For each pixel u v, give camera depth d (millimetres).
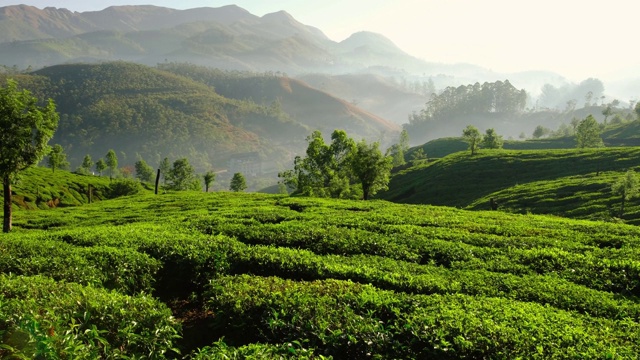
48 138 32781
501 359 8953
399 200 96375
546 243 21344
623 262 16672
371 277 14711
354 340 9742
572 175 84438
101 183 114188
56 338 6707
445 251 19359
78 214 47781
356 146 65125
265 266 16594
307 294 12133
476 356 9266
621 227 26812
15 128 30344
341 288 12875
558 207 64562
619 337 10055
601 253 18953
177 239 19578
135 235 21000
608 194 64938
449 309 11242
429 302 11844
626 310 12188
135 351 8523
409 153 193000
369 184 62594
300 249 19703
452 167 105812
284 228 23922
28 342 6391
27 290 10461
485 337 9523
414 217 30203
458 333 9820
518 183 87438
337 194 70375
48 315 8125
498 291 13742
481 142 125312
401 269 16047
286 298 11797
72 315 8727
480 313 11023
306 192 69750
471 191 90000
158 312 10352
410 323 10258
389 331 10242
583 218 58281
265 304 11633
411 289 13992
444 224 27234
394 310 11125
